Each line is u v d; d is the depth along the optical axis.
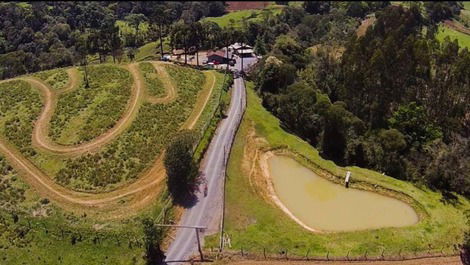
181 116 122.19
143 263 78.56
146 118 118.38
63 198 92.81
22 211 89.06
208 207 90.81
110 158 103.31
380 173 109.25
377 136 114.31
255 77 153.25
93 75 139.25
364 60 128.62
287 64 143.62
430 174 104.12
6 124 112.81
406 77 119.81
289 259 79.69
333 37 184.12
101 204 91.50
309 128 123.19
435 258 81.75
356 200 98.06
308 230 87.56
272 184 102.56
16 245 82.00
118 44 184.25
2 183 95.81
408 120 112.81
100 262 79.69
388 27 178.38
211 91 139.25
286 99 129.00
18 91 127.50
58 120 115.19
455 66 114.50
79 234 84.00
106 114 118.50
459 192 103.31
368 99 122.88
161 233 82.44
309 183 103.81
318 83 142.50
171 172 92.50
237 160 107.62
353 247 82.94
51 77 137.25
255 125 123.62
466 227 89.38
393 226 89.62
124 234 83.75
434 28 190.88
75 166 100.38
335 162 113.62
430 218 91.44
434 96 117.31
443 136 115.06
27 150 104.50
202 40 174.62
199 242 82.00
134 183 97.38
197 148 106.75
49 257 80.38
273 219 89.62
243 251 80.88
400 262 80.56
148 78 139.38
